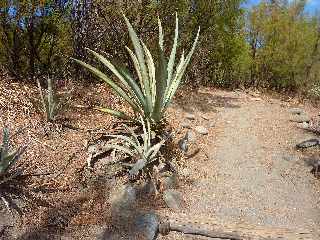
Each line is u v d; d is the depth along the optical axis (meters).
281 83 6.72
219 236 2.24
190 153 3.05
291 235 2.28
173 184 2.61
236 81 6.78
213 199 2.58
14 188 2.34
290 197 2.71
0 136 2.68
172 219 2.31
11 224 2.17
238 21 5.68
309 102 5.45
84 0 3.98
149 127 2.74
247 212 2.49
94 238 2.16
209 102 4.38
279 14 6.71
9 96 3.10
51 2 3.63
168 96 2.91
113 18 4.01
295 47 6.56
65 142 2.79
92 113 3.22
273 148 3.37
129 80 2.80
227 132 3.57
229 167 2.98
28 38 3.86
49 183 2.44
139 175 2.56
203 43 5.41
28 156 2.59
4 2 3.46
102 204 2.38
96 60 4.12
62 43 4.11
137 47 2.88
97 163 2.62
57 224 2.21
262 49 6.77
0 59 3.89
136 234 2.20
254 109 4.39
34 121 2.89
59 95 3.36
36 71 3.92
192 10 4.68
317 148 3.40
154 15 4.11
